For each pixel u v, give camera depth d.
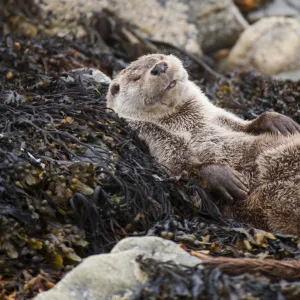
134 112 24.75
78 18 38.09
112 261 16.64
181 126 24.25
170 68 24.22
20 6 37.62
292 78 40.41
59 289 16.11
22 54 30.58
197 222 20.55
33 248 18.17
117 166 21.11
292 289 15.89
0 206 18.66
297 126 23.28
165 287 15.91
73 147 21.67
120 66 34.22
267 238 19.52
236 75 33.91
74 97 25.64
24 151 20.25
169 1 42.72
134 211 20.09
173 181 21.25
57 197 19.47
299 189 21.05
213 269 16.25
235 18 43.91
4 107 23.11
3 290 17.22
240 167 22.62
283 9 46.84
